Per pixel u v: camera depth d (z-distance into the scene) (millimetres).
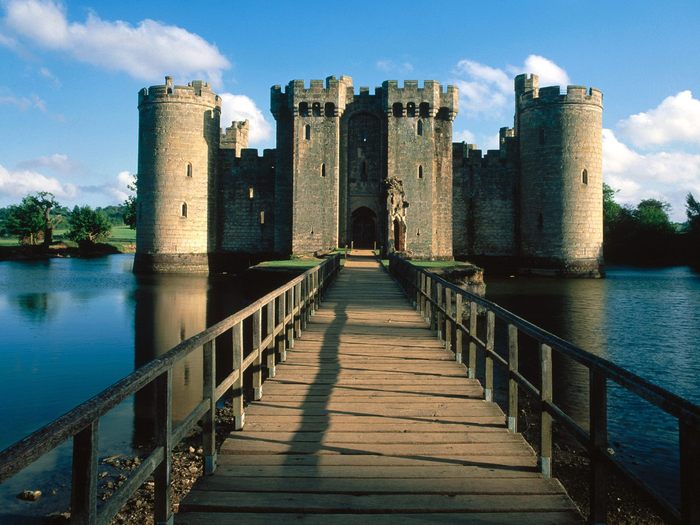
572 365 20391
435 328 13570
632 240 79250
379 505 5094
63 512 9023
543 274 52562
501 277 51969
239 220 55875
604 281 49156
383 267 32656
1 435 12922
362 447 6520
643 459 11633
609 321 29375
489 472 5859
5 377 18250
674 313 31797
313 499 5199
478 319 32094
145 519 8328
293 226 50906
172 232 51875
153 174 51938
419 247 51375
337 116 51344
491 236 56312
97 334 25734
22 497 9586
